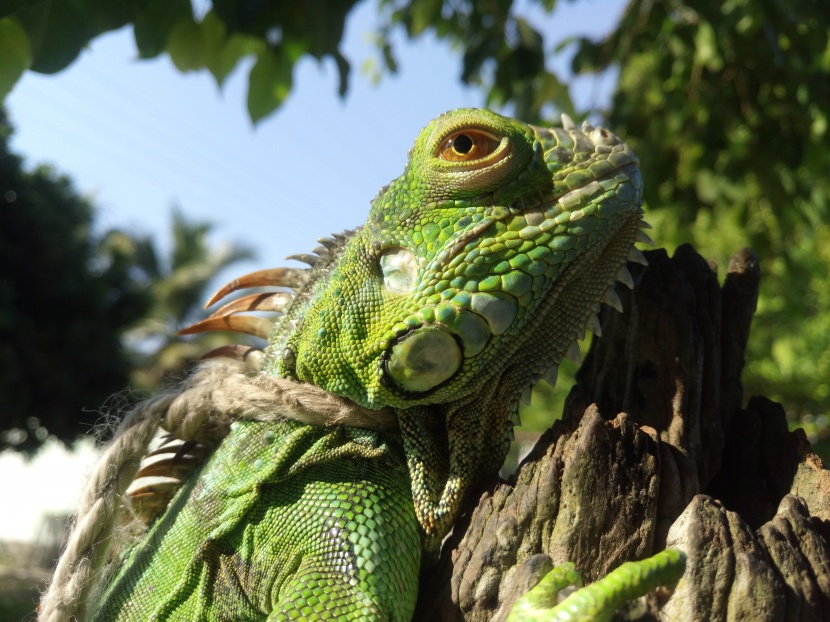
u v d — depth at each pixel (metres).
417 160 0.27
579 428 0.26
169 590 0.28
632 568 0.23
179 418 0.30
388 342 0.27
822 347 1.06
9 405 1.79
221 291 0.32
